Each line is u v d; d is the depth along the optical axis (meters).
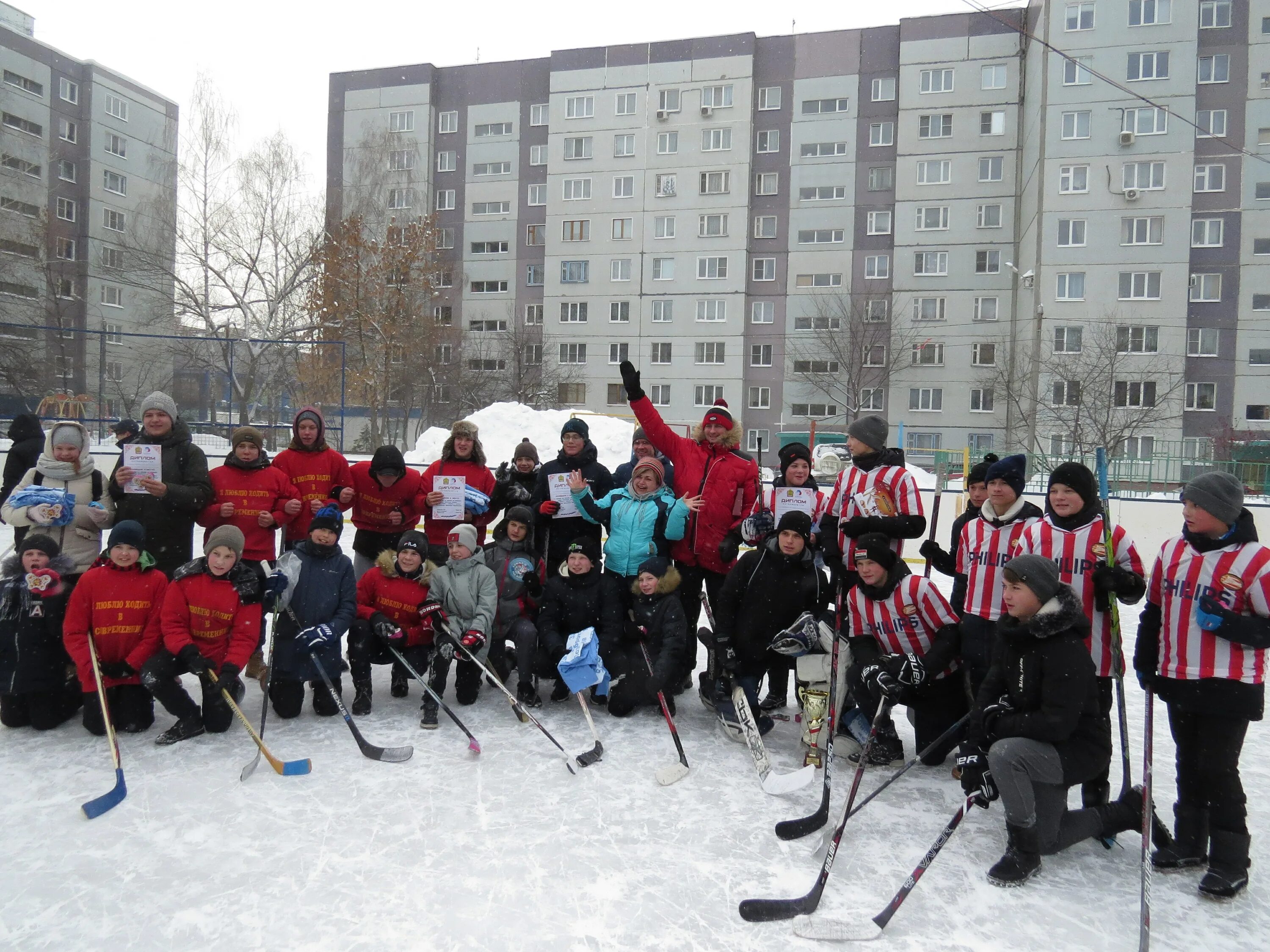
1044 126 31.55
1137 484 16.33
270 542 5.29
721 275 38.62
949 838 3.07
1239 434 28.02
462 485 5.39
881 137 37.09
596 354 40.16
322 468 5.59
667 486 5.62
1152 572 3.29
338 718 4.61
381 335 29.55
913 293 36.44
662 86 39.09
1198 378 30.80
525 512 5.16
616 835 3.32
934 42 35.97
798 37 37.84
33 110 37.41
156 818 3.35
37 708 4.23
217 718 4.27
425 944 2.58
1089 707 3.15
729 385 38.56
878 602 4.13
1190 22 30.12
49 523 4.55
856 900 2.92
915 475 16.97
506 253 42.53
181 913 2.71
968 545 4.10
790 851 3.25
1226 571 3.02
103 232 40.06
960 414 35.94
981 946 2.67
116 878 2.91
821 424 37.88
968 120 35.72
